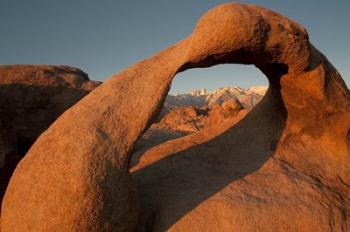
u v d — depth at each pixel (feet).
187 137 16.01
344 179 13.35
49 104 24.91
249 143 14.71
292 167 13.41
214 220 10.85
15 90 23.95
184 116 57.88
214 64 12.35
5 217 10.03
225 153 14.49
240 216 10.89
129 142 10.31
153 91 10.88
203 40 10.87
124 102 10.69
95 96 10.90
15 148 16.88
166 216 11.19
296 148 14.21
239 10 11.03
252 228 10.70
